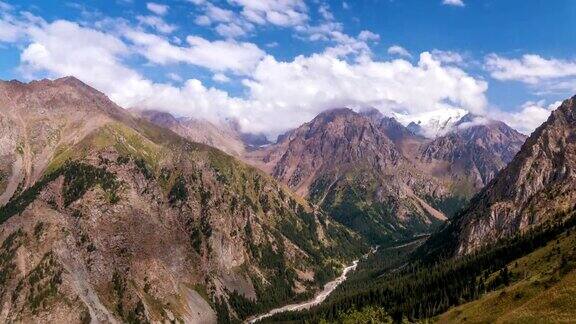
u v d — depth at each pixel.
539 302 149.25
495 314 181.00
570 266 182.62
